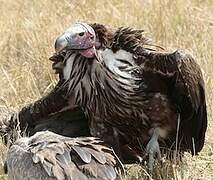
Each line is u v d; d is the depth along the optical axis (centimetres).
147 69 1443
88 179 1269
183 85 1429
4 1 2219
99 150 1314
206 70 1725
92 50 1440
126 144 1522
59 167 1262
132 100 1455
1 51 1962
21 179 1279
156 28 1958
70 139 1321
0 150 1527
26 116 1567
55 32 1947
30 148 1299
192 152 1509
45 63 1845
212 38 1906
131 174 1493
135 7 2048
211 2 2094
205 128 1488
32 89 1761
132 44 1454
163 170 1476
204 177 1481
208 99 1634
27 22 2038
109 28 1460
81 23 1443
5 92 1764
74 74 1476
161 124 1478
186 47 1867
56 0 2138
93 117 1503
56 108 1543
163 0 2034
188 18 1983
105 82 1455
